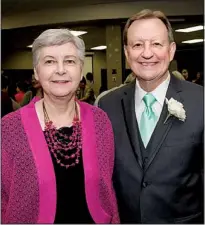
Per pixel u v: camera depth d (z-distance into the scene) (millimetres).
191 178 1603
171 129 1611
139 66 1643
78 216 1462
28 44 10391
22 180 1429
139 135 1674
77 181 1470
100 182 1524
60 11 7641
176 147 1582
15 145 1446
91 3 7328
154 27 1604
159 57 1612
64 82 1469
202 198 1665
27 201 1420
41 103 1585
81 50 1499
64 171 1460
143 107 1722
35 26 7922
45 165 1437
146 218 1599
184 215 1595
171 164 1578
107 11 7371
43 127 1516
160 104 1688
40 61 1469
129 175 1640
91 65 13023
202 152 1626
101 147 1583
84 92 6594
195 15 7188
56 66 1451
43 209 1419
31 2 7094
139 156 1631
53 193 1426
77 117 1598
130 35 1646
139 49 1628
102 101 1859
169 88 1700
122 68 7980
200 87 1723
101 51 13203
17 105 4758
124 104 1772
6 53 11742
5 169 1439
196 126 1600
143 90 1720
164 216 1583
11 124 1472
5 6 7266
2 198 1473
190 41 10844
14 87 7207
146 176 1601
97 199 1505
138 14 1659
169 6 7164
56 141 1496
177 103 1593
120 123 1729
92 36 9719
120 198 1688
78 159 1492
